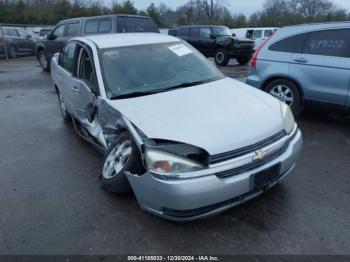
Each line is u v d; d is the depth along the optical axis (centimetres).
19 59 1722
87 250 244
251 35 2158
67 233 264
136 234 259
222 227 262
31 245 252
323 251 233
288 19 4622
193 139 240
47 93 829
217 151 235
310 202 292
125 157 289
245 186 243
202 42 1475
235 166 238
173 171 230
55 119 595
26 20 3522
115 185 295
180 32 1584
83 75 404
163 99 308
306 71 491
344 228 256
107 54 366
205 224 266
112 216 283
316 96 489
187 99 306
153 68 365
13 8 3522
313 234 250
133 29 934
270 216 273
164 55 388
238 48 1371
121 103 306
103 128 340
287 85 520
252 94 326
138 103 302
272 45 538
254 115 276
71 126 550
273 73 530
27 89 886
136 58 371
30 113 642
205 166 233
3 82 1004
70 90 443
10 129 544
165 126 256
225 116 271
